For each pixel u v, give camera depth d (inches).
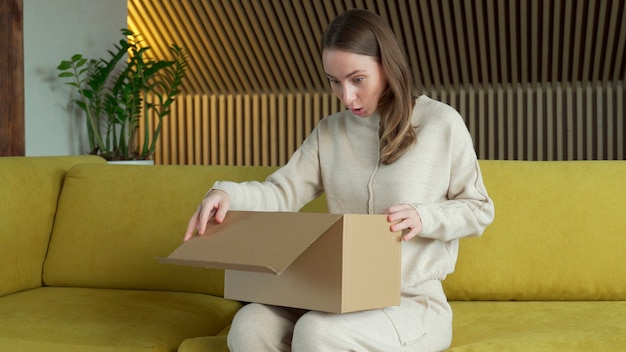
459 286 79.9
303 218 55.7
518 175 81.7
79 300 82.0
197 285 86.9
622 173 80.7
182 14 258.2
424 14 238.5
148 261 88.1
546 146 254.2
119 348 66.8
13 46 159.9
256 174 88.3
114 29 202.4
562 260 78.6
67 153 183.3
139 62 191.2
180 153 285.1
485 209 64.9
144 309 77.7
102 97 197.3
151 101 286.0
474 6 238.1
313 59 263.3
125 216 90.4
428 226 59.9
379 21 63.3
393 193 65.5
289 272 56.9
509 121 253.9
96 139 188.5
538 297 79.4
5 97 158.6
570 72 251.1
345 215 53.6
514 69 249.1
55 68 177.9
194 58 270.7
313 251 55.3
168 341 68.7
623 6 226.1
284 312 60.4
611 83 245.1
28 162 93.6
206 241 59.0
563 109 252.2
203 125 284.2
